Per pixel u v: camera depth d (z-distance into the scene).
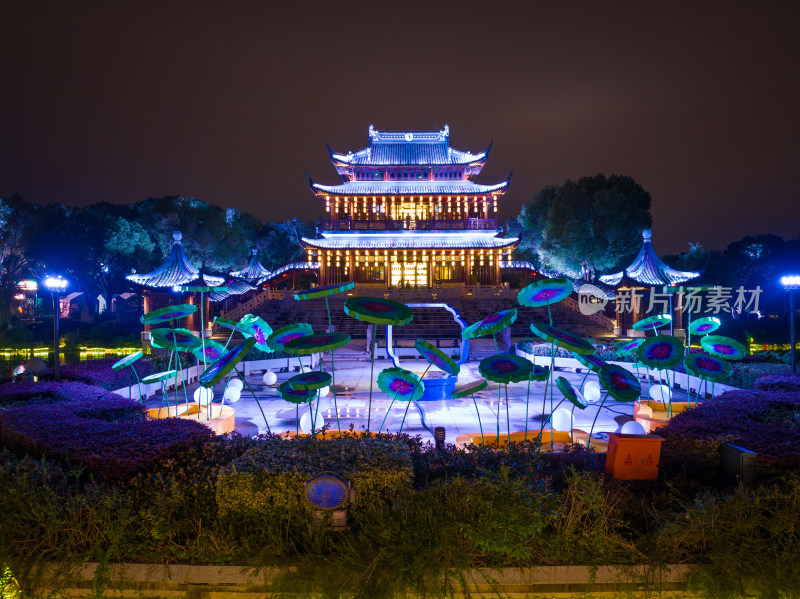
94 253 66.00
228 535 5.72
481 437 10.98
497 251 55.12
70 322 65.81
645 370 23.75
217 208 74.75
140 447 7.77
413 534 5.41
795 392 12.47
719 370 10.95
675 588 5.46
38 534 5.85
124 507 6.13
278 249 91.88
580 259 64.44
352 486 5.89
